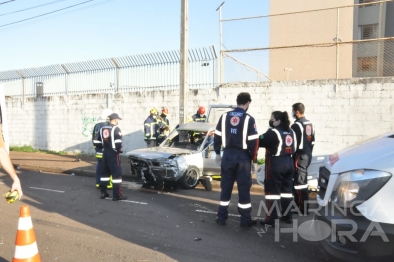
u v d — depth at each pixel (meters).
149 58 14.31
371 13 20.25
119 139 8.04
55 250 5.18
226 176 6.23
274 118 6.09
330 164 4.51
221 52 12.80
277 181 6.12
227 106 10.91
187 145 10.00
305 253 5.04
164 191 9.13
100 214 7.05
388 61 11.60
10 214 6.99
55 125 16.95
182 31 11.40
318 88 11.16
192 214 7.02
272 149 6.06
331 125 10.98
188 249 5.20
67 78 16.67
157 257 4.91
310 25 15.20
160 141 11.99
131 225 6.34
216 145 6.30
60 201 8.10
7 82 18.66
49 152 16.88
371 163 3.93
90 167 12.35
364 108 10.53
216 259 4.84
